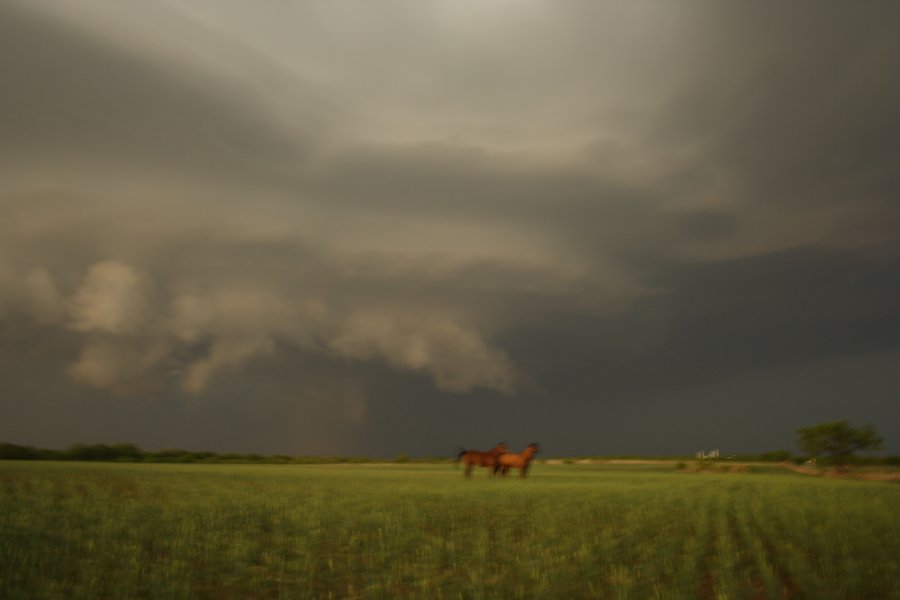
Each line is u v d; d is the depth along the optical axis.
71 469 44.34
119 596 10.12
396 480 41.69
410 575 12.05
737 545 15.76
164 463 79.06
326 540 15.67
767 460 83.00
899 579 11.72
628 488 34.94
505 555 13.98
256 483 34.84
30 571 11.27
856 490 34.66
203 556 13.35
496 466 47.50
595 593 10.82
